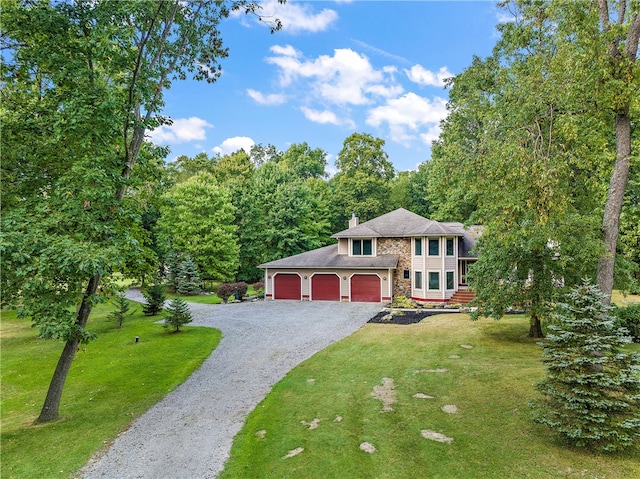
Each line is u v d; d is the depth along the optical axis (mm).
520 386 10633
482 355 14195
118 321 22484
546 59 9469
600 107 9273
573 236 10992
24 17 9469
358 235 30094
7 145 9883
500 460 6988
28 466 7578
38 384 13195
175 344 17484
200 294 37250
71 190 9188
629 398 6812
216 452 7926
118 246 9320
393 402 10055
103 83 11398
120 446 8344
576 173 11344
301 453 7668
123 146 12562
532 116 9414
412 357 14297
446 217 38094
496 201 9281
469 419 8797
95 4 10008
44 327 8250
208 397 11180
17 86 10781
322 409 9820
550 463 6805
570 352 7371
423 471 6785
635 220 22797
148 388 12195
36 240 7953
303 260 31094
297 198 40219
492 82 18156
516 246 13633
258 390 11555
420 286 28141
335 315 23578
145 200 13984
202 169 61656
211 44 13570
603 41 8781
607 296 9219
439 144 27484
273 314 24422
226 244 38562
